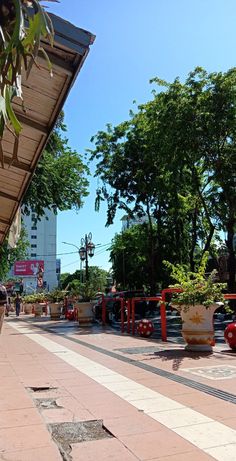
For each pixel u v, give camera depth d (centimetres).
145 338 1326
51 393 605
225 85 2000
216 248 2936
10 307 4631
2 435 431
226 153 2080
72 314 2320
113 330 1642
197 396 570
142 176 2784
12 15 212
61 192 2198
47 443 408
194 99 2041
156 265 3366
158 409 515
